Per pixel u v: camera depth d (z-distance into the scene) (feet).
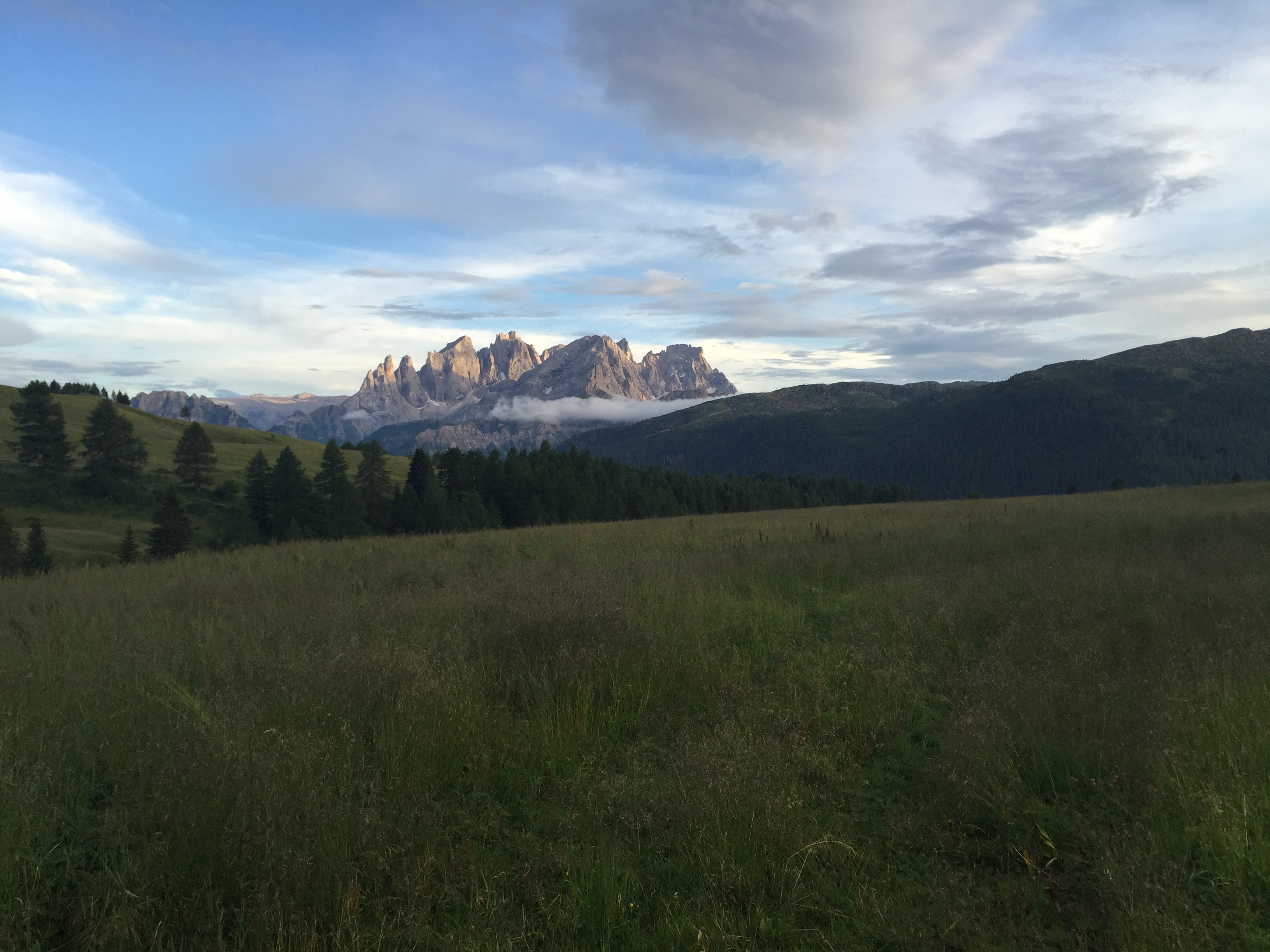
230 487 284.20
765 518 78.64
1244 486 82.38
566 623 20.94
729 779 12.51
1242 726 13.62
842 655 21.97
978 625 24.49
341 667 16.99
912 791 13.96
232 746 12.41
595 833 12.19
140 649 20.39
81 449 318.45
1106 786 12.81
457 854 11.50
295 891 9.71
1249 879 10.19
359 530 242.99
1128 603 24.34
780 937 9.82
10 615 26.76
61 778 12.35
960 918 10.00
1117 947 9.27
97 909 9.59
